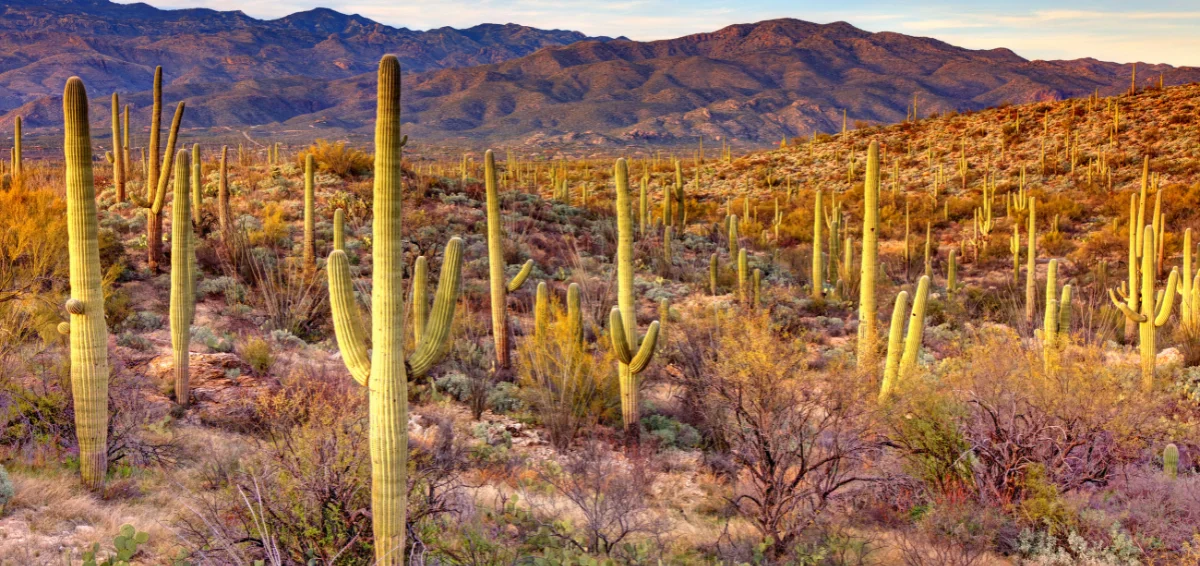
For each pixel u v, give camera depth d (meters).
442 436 12.14
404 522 6.23
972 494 9.79
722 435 12.72
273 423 9.01
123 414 10.46
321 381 11.99
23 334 12.20
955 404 10.44
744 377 9.52
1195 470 10.41
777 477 9.42
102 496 8.91
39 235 12.53
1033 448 9.94
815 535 8.91
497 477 11.32
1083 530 9.01
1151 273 14.91
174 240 12.81
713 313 21.89
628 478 11.33
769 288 30.05
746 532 9.44
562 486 10.65
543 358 15.38
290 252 26.45
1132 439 9.97
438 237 30.19
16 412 10.09
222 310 20.55
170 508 8.70
